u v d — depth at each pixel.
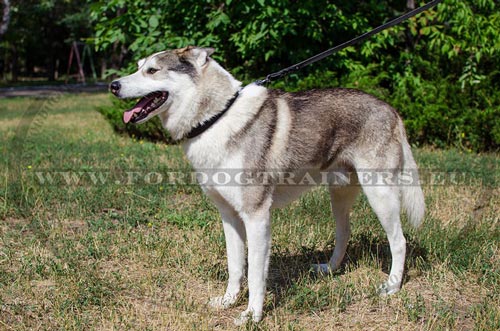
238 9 9.06
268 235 3.79
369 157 4.16
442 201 6.41
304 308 3.96
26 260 4.76
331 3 9.55
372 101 4.23
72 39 32.25
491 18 9.36
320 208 5.98
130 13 9.80
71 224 5.90
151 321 3.76
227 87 3.81
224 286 4.36
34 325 3.67
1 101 20.67
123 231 5.59
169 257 4.88
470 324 3.69
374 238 5.26
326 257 4.91
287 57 9.71
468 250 4.82
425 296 4.18
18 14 31.66
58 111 16.30
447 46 9.05
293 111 3.98
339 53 9.44
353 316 3.87
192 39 9.36
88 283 4.29
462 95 9.33
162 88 3.80
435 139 9.43
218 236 5.30
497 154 8.93
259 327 3.62
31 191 6.79
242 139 3.75
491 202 6.30
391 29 9.36
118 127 11.45
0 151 9.30
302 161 3.99
